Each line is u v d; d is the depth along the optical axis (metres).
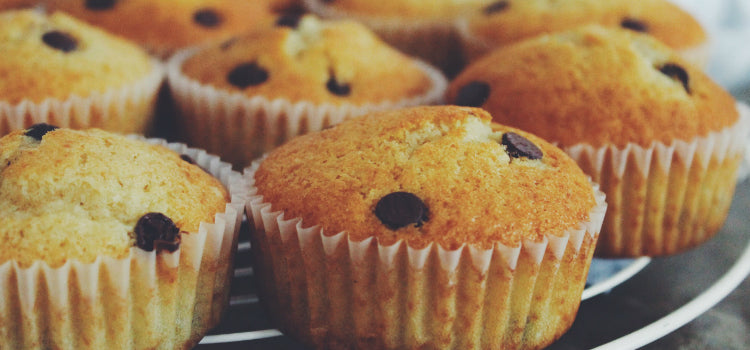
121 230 0.19
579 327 0.21
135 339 0.20
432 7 0.34
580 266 0.20
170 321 0.20
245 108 0.26
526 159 0.21
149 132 0.28
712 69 0.36
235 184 0.22
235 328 0.21
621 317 0.22
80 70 0.26
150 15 0.31
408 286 0.19
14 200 0.19
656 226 0.24
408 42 0.34
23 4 0.32
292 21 0.28
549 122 0.24
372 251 0.19
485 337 0.20
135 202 0.19
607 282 0.22
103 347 0.19
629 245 0.24
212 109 0.27
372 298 0.20
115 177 0.19
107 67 0.26
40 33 0.26
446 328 0.20
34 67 0.25
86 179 0.19
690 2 0.40
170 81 0.28
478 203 0.20
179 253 0.19
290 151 0.22
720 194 0.24
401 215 0.19
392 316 0.20
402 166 0.20
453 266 0.19
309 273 0.20
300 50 0.27
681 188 0.24
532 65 0.25
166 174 0.20
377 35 0.34
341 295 0.20
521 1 0.31
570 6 0.30
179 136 0.29
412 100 0.27
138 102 0.27
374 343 0.20
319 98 0.26
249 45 0.27
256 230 0.21
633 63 0.24
